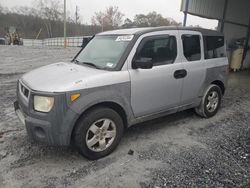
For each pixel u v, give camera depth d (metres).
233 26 11.78
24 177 2.95
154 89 3.78
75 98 2.98
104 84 3.21
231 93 7.39
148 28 3.96
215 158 3.43
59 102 2.89
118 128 3.48
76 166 3.20
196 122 4.77
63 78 3.18
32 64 12.27
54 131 2.95
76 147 3.21
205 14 9.95
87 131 3.18
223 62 5.05
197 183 2.87
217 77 4.91
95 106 3.26
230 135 4.21
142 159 3.38
